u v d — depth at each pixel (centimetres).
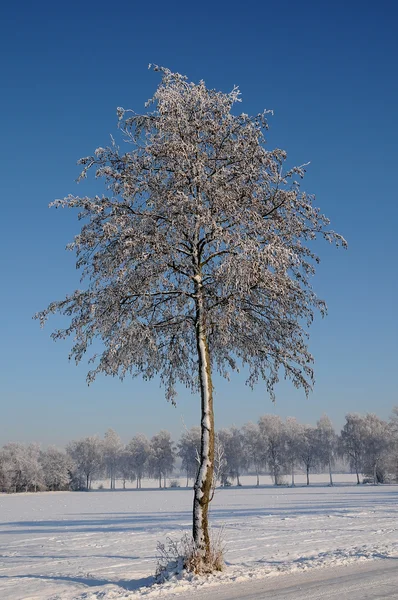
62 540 2366
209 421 1204
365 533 2134
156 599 901
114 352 1156
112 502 6456
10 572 1451
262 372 1377
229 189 1199
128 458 13962
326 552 1562
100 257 1230
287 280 1207
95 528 2966
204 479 1161
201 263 1287
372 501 4619
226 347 1369
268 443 12100
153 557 1672
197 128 1221
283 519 2992
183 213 1160
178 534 2420
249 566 1262
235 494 7594
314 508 3916
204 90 1252
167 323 1290
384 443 10369
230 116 1227
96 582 1177
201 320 1247
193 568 1095
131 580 1181
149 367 1340
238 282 1130
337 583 1002
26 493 11006
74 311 1252
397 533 2094
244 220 1170
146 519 3466
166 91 1205
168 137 1210
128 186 1162
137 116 1234
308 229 1284
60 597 983
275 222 1224
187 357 1391
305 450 11775
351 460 11625
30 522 3688
